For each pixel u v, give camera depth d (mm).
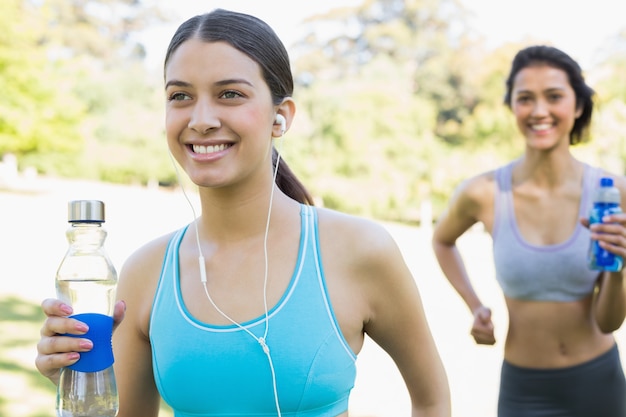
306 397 1486
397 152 27312
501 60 30516
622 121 25078
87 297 1367
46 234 16688
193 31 1471
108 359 1345
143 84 30609
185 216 21062
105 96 29859
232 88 1446
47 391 5809
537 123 2998
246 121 1450
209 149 1463
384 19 37875
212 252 1584
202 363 1493
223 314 1515
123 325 1664
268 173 1569
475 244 20234
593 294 2947
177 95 1488
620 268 2699
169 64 1492
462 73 32531
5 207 20562
